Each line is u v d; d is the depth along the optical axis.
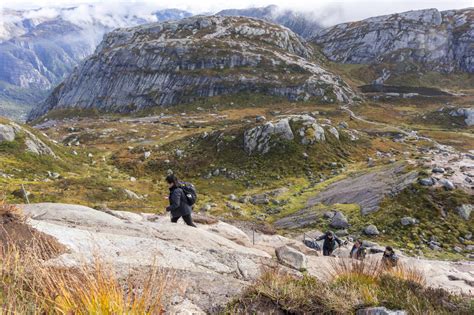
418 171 42.66
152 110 169.62
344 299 5.68
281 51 196.38
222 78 170.75
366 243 29.84
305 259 9.91
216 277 6.63
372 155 68.94
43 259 5.32
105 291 3.54
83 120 176.25
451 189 38.19
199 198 50.97
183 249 8.31
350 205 40.97
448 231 33.41
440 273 14.25
